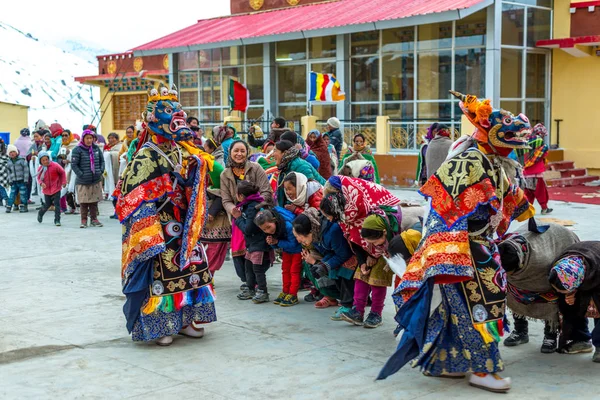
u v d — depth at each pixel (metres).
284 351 6.08
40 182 14.19
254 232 7.54
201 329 6.51
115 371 5.61
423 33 19.88
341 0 23.70
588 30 19.78
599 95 19.75
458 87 19.34
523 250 5.36
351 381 5.33
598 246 5.40
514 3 19.11
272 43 23.23
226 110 24.77
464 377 5.34
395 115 20.66
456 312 4.97
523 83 19.72
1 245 11.66
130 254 6.00
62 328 6.83
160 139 6.10
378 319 6.76
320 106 22.33
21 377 5.49
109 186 16.52
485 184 4.88
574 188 18.33
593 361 5.66
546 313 5.74
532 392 5.02
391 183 19.56
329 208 6.37
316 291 7.79
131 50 24.83
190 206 6.12
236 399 5.01
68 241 12.06
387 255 6.06
